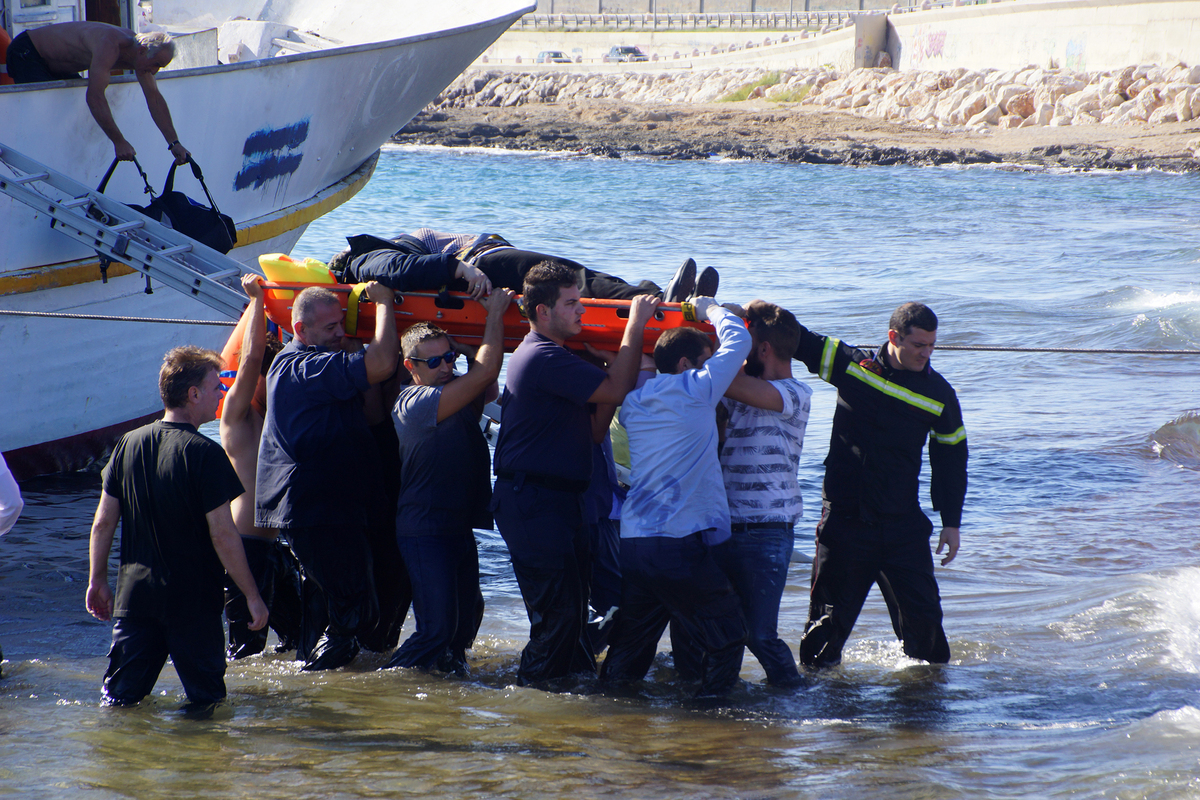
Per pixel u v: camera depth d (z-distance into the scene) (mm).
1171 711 15039
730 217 115625
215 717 15148
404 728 14805
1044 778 12570
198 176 27875
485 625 20922
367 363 16438
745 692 16500
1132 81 194250
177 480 14570
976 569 23281
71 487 30375
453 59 37844
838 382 16688
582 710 15719
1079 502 27703
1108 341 48656
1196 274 71562
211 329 35062
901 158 181875
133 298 31234
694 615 15969
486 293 16781
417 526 16875
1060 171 163000
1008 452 31891
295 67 32312
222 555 14734
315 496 16672
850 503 16750
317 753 13734
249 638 18969
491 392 17812
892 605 17641
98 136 28062
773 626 16672
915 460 16594
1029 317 55156
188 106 29688
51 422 30672
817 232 102562
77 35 26516
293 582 19438
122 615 15086
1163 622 19219
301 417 16594
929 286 68438
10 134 26141
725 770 13109
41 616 20438
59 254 28438
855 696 16359
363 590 17344
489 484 17578
